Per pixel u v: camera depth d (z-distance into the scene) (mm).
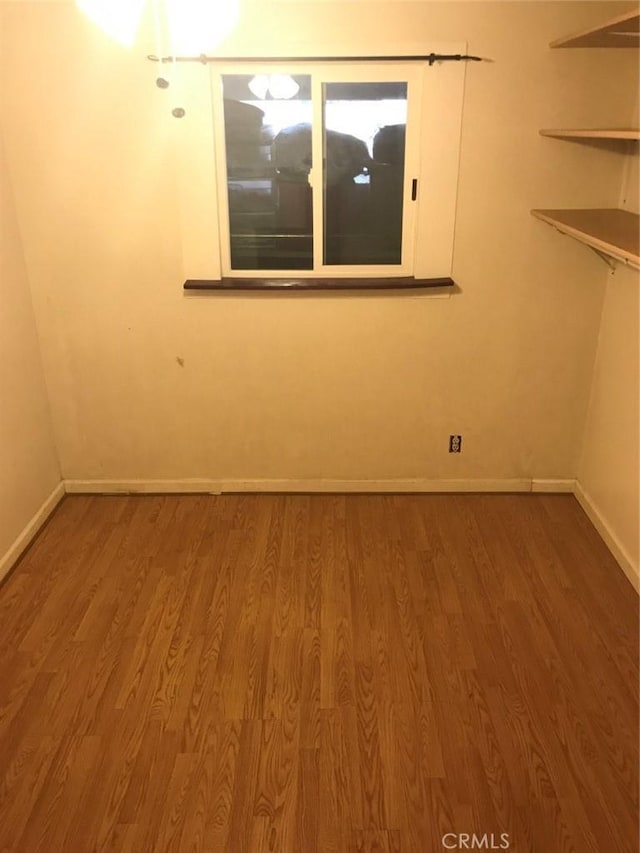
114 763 1979
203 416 3271
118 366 3168
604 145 2773
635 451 2721
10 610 2609
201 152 2764
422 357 3139
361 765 1970
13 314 2883
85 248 2943
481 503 3332
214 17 2582
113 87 2678
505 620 2541
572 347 3111
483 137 2752
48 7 2568
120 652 2398
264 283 2951
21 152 2777
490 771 1947
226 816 1826
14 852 1740
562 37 2594
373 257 3020
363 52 2629
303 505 3328
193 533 3104
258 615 2578
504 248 2936
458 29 2602
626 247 2041
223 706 2172
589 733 2064
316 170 2857
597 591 2697
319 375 3176
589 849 1736
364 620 2547
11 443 2881
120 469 3393
